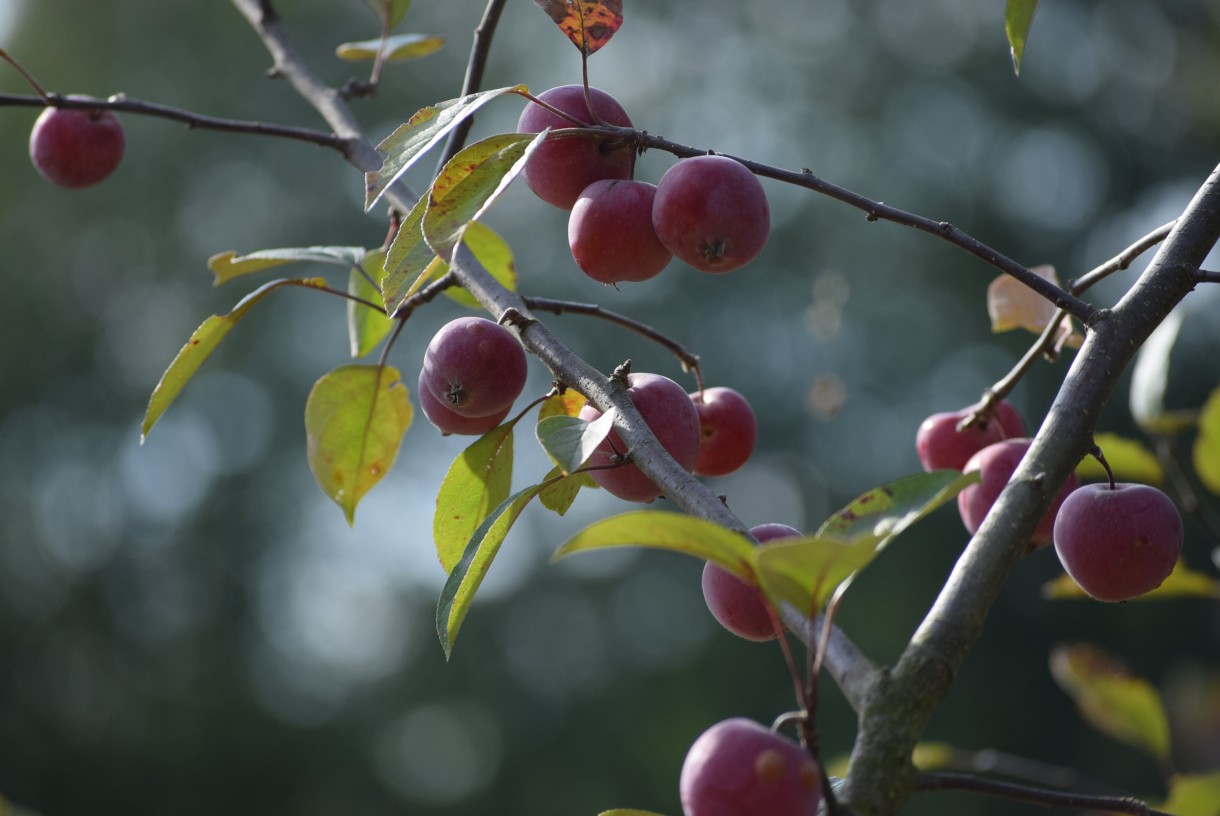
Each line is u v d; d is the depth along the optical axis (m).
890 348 14.65
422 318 14.06
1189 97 16.00
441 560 2.03
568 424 1.46
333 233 15.08
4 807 2.64
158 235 15.23
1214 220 1.66
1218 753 6.46
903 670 1.24
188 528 14.89
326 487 2.34
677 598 14.72
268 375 14.62
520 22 15.92
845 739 11.79
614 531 1.20
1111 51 16.28
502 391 1.87
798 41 16.97
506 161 1.62
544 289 14.34
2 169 15.07
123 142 2.83
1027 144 16.11
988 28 16.58
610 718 14.15
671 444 1.67
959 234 1.63
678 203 1.64
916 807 12.03
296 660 14.96
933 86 16.45
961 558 1.37
